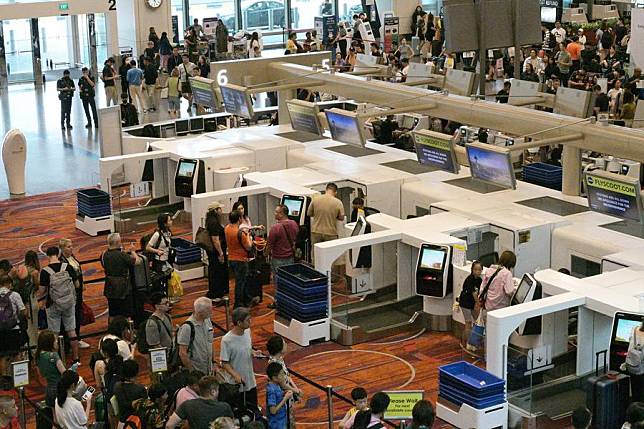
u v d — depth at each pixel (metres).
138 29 38.06
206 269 18.17
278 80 23.53
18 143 23.42
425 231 15.69
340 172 18.95
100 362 12.14
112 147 24.41
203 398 10.29
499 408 12.34
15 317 13.80
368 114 19.19
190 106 29.72
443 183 18.36
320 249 15.22
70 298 14.57
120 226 20.83
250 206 18.62
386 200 18.34
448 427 12.60
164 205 21.28
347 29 38.91
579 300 12.73
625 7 39.97
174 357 12.72
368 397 13.52
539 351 12.92
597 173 15.45
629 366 11.84
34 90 35.62
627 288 13.04
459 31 22.05
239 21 42.94
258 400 13.27
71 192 23.86
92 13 32.66
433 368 14.40
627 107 22.64
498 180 16.52
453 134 23.34
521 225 15.62
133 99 30.83
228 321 15.02
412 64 23.95
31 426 12.93
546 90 24.92
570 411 12.59
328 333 15.45
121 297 15.20
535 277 13.55
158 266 16.34
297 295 15.28
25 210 22.56
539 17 22.55
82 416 11.08
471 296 14.48
